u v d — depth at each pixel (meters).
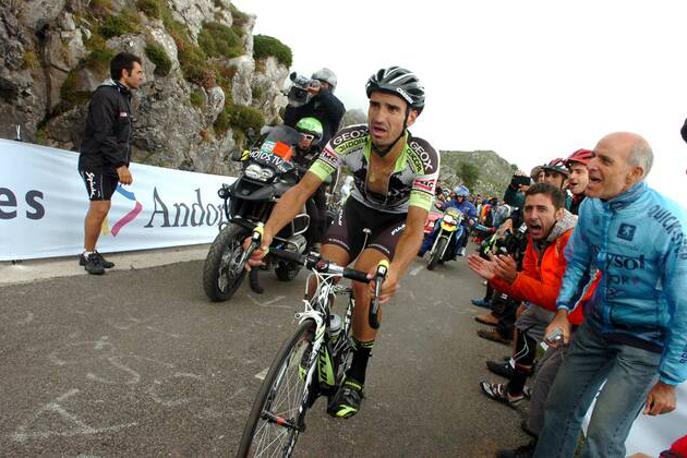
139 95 9.08
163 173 5.27
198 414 2.38
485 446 2.80
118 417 2.21
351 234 2.64
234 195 3.93
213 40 13.99
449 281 7.71
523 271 3.11
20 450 1.87
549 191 2.75
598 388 2.22
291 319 3.97
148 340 3.04
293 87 5.03
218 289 3.87
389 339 4.25
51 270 3.84
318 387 2.19
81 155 3.91
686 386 2.56
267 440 1.85
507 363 4.04
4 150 3.62
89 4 8.59
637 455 1.93
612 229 1.97
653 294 1.91
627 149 1.89
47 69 7.72
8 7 6.92
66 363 2.57
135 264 4.53
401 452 2.52
